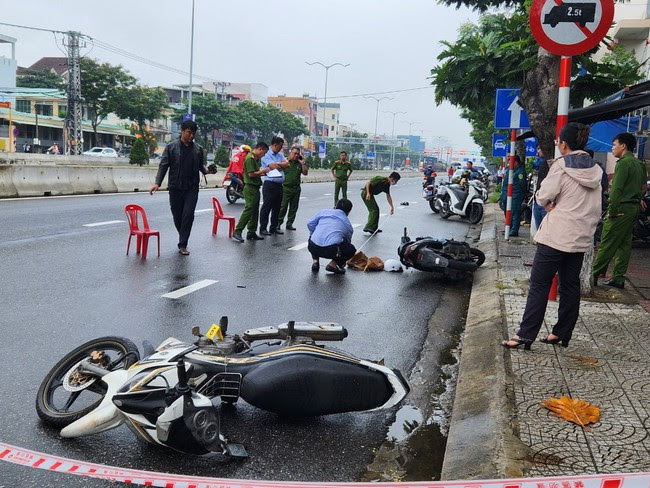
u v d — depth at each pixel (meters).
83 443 3.48
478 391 4.25
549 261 4.86
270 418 3.94
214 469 3.28
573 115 8.76
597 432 3.49
